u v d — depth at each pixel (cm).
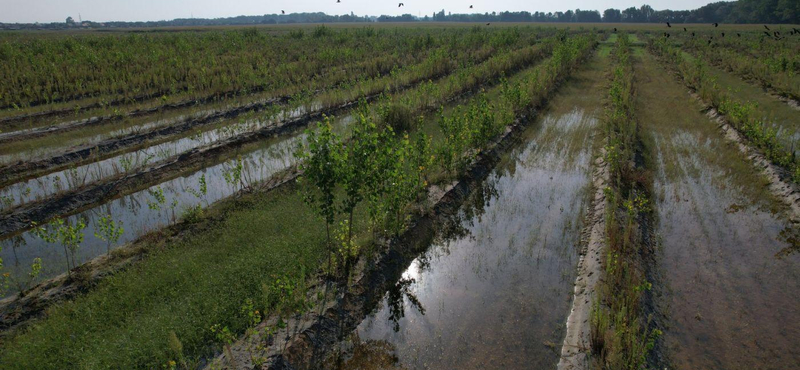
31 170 1348
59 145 1538
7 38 5241
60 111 1875
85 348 661
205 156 1483
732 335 691
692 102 2075
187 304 741
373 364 679
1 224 1050
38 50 3186
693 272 848
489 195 1244
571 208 1145
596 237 967
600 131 1703
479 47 4200
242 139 1614
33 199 1186
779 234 970
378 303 824
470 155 1411
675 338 686
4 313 753
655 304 756
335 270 846
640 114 1905
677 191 1187
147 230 1033
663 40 4278
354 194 841
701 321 720
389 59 3209
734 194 1162
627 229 906
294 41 4625
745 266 864
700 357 651
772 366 632
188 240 971
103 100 1986
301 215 1042
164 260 879
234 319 717
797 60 2695
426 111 1958
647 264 860
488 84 2562
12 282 855
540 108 2056
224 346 635
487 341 715
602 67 3241
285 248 891
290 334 696
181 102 2070
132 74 2492
